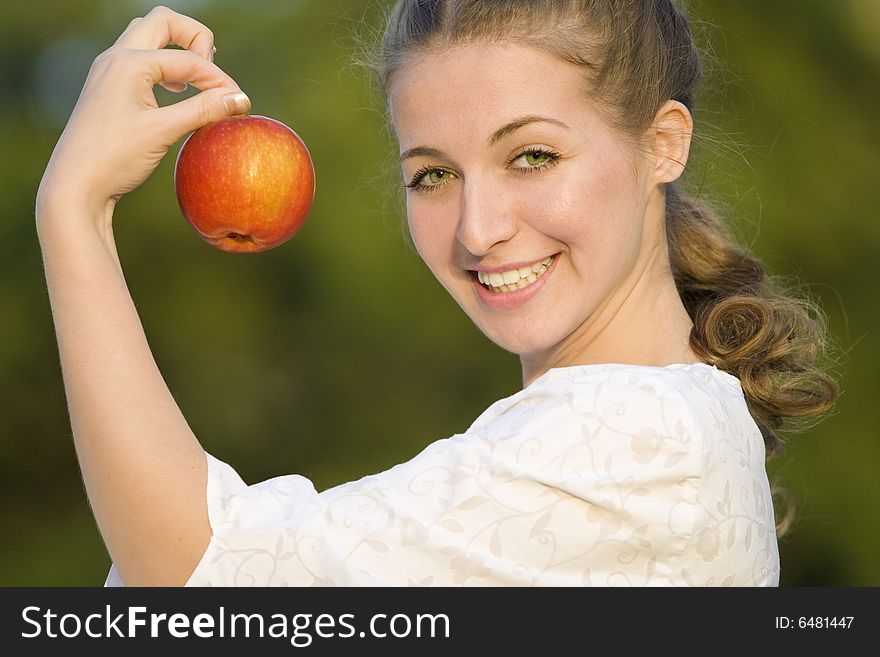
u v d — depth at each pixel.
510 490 3.23
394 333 16.50
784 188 15.59
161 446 3.22
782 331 4.07
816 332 4.38
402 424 16.66
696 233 4.43
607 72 3.69
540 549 3.20
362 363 16.69
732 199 14.36
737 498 3.36
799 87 16.06
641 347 3.89
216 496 3.24
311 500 3.30
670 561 3.23
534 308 3.71
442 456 3.33
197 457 3.28
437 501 3.25
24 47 17.78
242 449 16.88
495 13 3.62
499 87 3.59
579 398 3.31
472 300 3.84
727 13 16.19
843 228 15.70
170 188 16.72
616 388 3.31
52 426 17.45
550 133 3.60
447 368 16.61
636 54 3.80
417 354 16.56
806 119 15.88
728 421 3.45
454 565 3.18
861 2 16.58
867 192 15.98
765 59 16.09
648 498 3.23
